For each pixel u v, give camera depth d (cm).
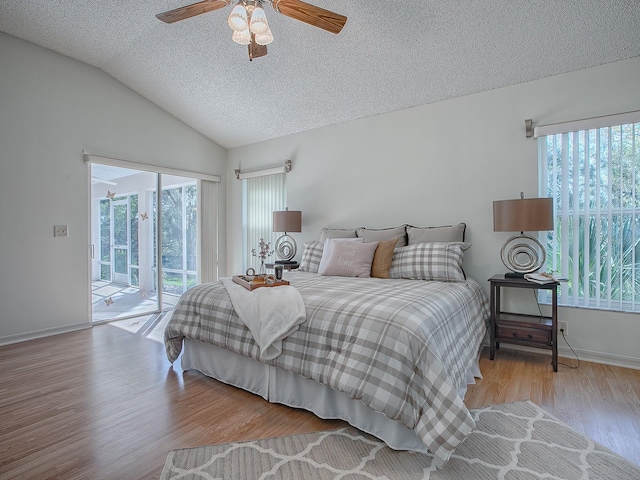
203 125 484
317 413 191
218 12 293
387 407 154
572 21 245
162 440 172
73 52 360
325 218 431
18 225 334
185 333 250
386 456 158
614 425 183
